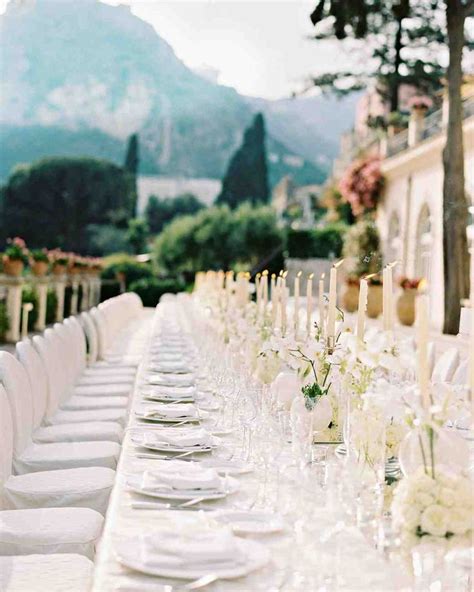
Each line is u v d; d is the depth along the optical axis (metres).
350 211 29.55
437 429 1.84
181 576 1.78
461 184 12.77
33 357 4.52
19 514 3.05
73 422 4.93
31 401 4.22
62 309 18.42
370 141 28.02
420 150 16.58
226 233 36.28
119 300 11.20
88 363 7.55
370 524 2.05
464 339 5.99
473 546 1.78
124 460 2.77
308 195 47.69
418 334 1.93
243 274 7.49
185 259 36.41
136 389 4.41
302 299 13.73
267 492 2.31
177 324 9.67
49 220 48.16
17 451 3.88
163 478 2.38
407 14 16.45
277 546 1.99
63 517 3.02
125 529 2.09
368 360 2.38
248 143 55.22
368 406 2.33
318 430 3.07
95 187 48.47
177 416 3.51
